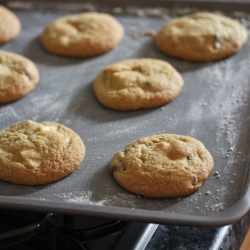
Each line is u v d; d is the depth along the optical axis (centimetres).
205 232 47
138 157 48
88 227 47
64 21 66
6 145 49
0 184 48
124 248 47
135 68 58
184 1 69
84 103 56
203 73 59
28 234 43
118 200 47
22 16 70
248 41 63
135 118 54
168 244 47
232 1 68
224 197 46
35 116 55
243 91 57
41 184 48
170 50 62
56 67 61
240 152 50
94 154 51
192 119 54
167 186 46
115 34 64
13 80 57
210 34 61
